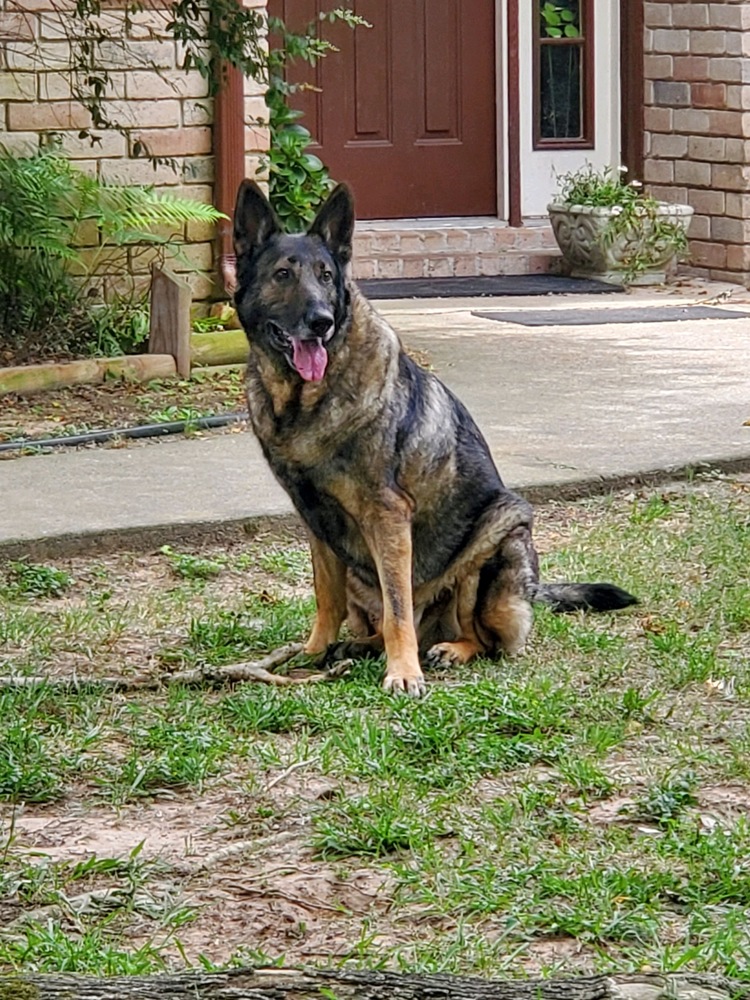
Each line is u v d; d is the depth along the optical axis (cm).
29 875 461
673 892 448
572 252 1684
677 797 510
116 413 1105
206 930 435
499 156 1731
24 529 823
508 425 1058
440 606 682
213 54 1234
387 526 637
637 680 637
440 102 1716
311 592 775
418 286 1641
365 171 1702
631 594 711
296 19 1662
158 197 1277
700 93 1691
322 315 608
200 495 897
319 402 627
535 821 497
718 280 1698
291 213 1455
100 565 810
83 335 1255
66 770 540
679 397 1141
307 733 573
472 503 666
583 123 1767
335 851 479
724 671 641
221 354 1251
